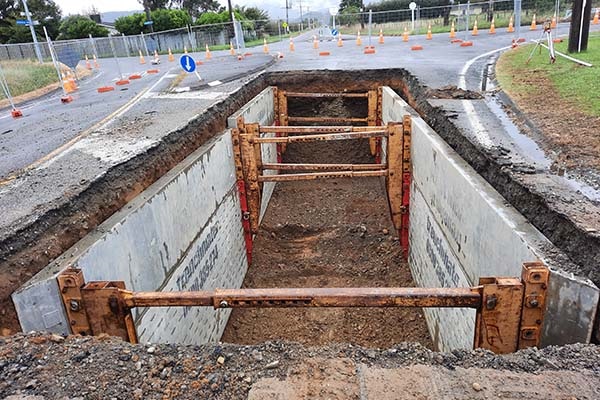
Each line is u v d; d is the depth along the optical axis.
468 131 6.55
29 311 3.92
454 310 5.88
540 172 4.93
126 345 3.26
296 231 11.30
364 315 8.12
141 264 5.25
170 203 6.10
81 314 4.09
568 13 27.47
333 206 12.52
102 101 13.72
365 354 3.00
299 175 9.30
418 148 8.18
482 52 16.50
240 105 11.11
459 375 2.74
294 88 14.14
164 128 7.69
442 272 6.69
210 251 7.54
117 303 4.02
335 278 9.34
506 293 3.66
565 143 5.80
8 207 4.84
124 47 37.66
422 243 8.04
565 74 9.63
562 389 2.59
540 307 3.67
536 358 2.88
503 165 5.15
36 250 4.24
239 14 53.16
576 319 3.50
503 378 2.70
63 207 4.78
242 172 9.29
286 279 9.41
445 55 16.28
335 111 14.45
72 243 4.57
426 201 7.63
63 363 3.08
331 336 7.67
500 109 7.88
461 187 5.69
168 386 2.83
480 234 5.04
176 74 17.77
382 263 9.70
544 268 3.59
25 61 25.61
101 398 2.76
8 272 3.93
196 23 50.69
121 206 5.43
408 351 3.00
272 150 13.05
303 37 44.72
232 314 8.38
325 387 2.70
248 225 9.62
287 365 2.93
